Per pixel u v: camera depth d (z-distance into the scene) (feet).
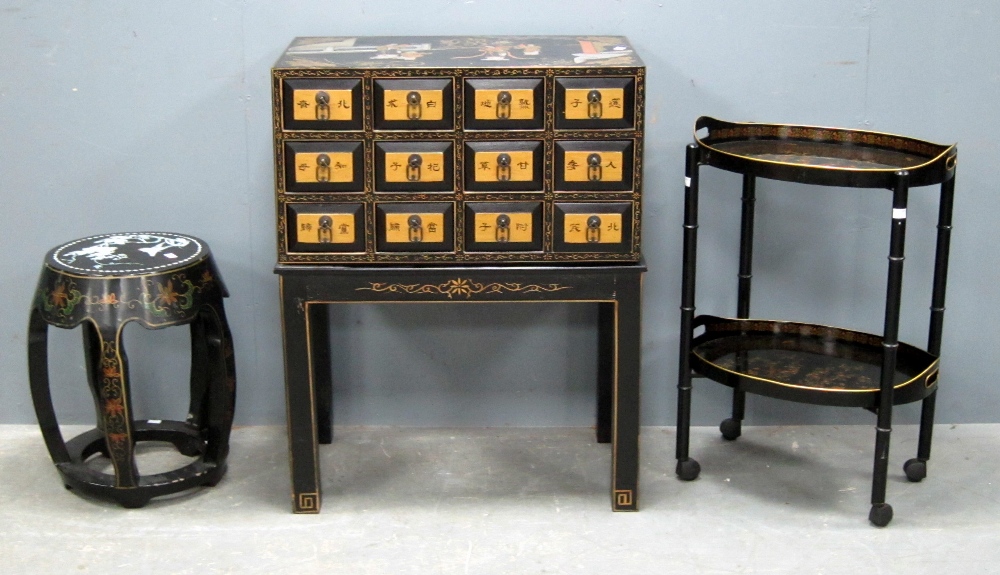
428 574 8.86
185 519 9.65
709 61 10.37
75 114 10.45
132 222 10.73
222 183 10.64
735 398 10.91
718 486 10.16
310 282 9.19
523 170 8.94
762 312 11.07
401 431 11.24
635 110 8.84
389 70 8.73
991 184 10.64
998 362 11.10
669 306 10.99
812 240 10.84
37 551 9.17
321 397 10.83
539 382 11.19
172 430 10.73
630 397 9.50
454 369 11.15
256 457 10.69
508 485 10.19
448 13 10.29
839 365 10.12
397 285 9.20
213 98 10.43
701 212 10.77
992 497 9.99
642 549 9.20
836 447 10.87
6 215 10.69
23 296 10.92
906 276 10.91
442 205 9.04
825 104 10.49
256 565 8.98
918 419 11.29
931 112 10.50
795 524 9.57
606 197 9.04
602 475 10.38
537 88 8.77
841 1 10.22
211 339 9.88
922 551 9.17
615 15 10.28
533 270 9.15
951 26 10.28
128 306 9.20
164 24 10.25
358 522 9.60
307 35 10.31
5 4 10.18
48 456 10.72
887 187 8.91
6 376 11.14
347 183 8.96
